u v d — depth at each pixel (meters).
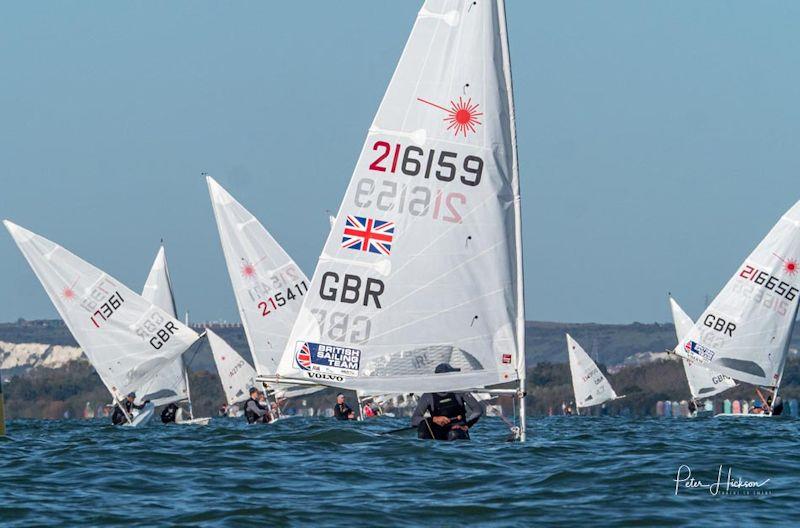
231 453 63.84
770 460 57.66
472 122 57.00
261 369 155.00
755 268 148.12
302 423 123.75
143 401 142.62
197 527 39.12
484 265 56.81
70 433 107.62
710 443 73.19
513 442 65.50
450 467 54.69
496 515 41.19
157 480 51.78
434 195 56.97
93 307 137.25
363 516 40.88
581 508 42.53
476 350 56.78
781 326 148.00
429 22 57.25
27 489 49.41
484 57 57.09
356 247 57.28
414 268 56.94
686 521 39.88
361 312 57.12
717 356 149.50
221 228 155.50
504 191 57.09
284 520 40.22
